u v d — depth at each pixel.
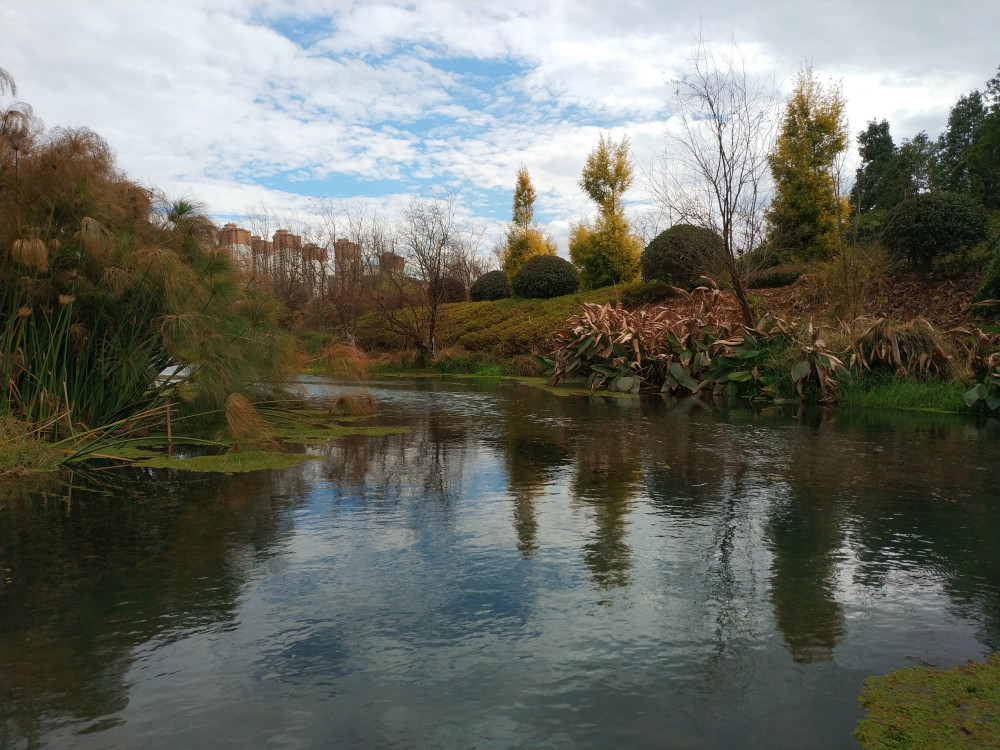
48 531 3.76
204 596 2.84
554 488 4.80
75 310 6.48
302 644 2.41
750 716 1.96
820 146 18.09
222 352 6.71
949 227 13.64
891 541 3.57
